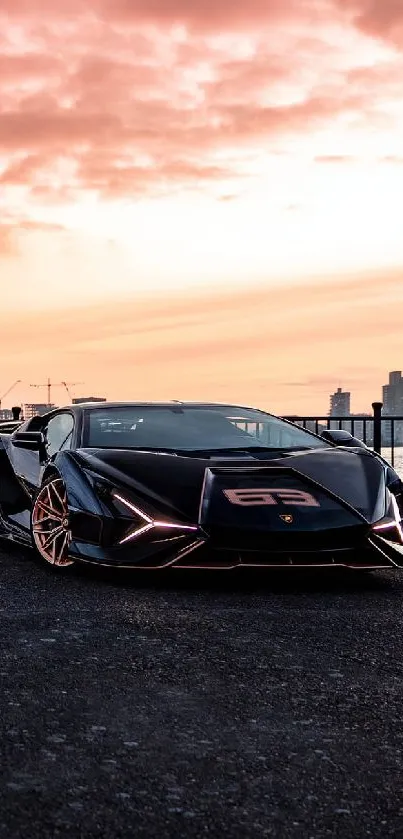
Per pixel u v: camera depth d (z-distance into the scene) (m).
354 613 4.19
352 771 2.29
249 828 1.98
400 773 2.28
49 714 2.72
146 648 3.51
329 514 4.79
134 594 4.62
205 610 4.23
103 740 2.50
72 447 5.73
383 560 4.90
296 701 2.87
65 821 2.00
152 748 2.44
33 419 6.61
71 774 2.25
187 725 2.63
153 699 2.88
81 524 5.09
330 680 3.10
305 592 4.71
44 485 5.51
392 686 3.04
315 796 2.14
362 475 5.18
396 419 11.07
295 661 3.34
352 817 2.03
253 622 3.99
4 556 6.03
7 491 6.48
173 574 5.20
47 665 3.26
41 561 5.78
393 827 1.99
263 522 4.69
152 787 2.18
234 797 2.13
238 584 4.91
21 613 4.14
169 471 5.05
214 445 5.73
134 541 4.82
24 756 2.37
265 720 2.68
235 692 2.96
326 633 3.79
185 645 3.57
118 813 2.04
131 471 5.08
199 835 1.94
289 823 2.00
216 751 2.43
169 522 4.73
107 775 2.25
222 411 6.30
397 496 5.16
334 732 2.58
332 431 6.25
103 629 3.83
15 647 3.51
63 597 4.53
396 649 3.53
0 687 2.99
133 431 5.85
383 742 2.50
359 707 2.81
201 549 4.68
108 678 3.10
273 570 4.88
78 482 5.19
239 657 3.39
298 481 4.99
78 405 6.32
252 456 5.41
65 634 3.73
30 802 2.09
